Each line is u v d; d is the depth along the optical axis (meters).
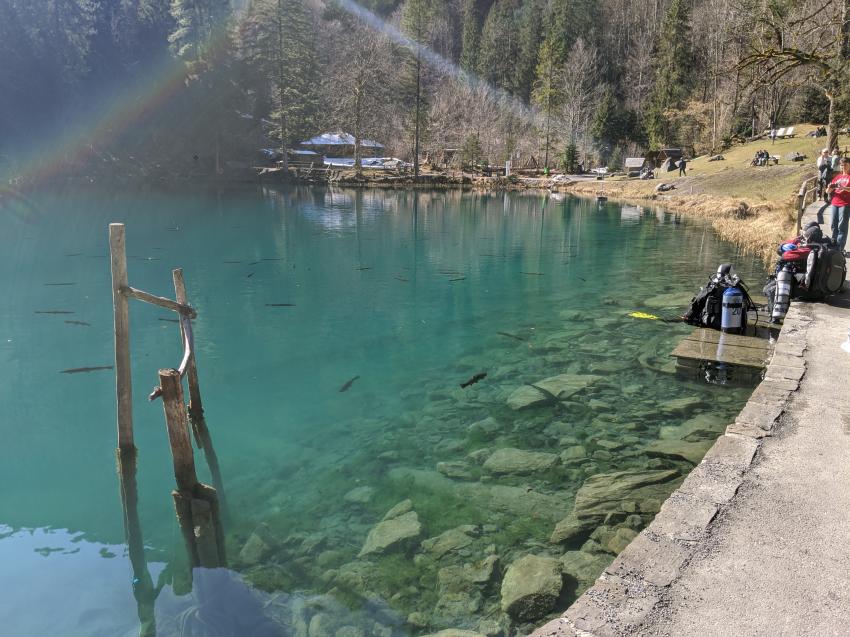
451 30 123.25
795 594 2.93
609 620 2.79
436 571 4.14
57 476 5.78
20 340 10.16
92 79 60.16
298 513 4.98
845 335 7.47
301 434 6.59
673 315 11.16
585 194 51.06
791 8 19.55
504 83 98.56
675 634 2.68
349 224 28.09
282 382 8.24
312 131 66.75
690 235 23.42
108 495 5.41
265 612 3.77
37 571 4.31
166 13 67.44
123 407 5.76
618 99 91.44
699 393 7.23
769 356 8.00
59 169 55.16
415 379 8.27
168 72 60.44
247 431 6.68
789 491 3.90
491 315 11.74
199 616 3.73
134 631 3.67
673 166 54.41
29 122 56.19
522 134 86.31
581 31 94.38
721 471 4.17
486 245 21.47
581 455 5.80
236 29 61.69
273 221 29.09
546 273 16.16
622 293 13.41
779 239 16.83
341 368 8.80
